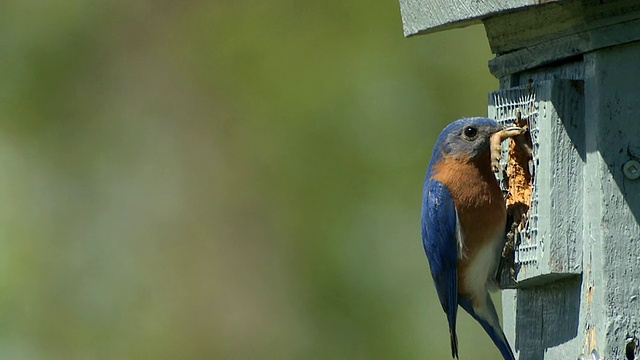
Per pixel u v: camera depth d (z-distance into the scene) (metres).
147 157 16.56
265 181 15.56
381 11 15.52
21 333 15.66
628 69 8.20
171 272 15.94
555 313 8.65
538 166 8.53
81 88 17.00
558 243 8.37
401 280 14.52
